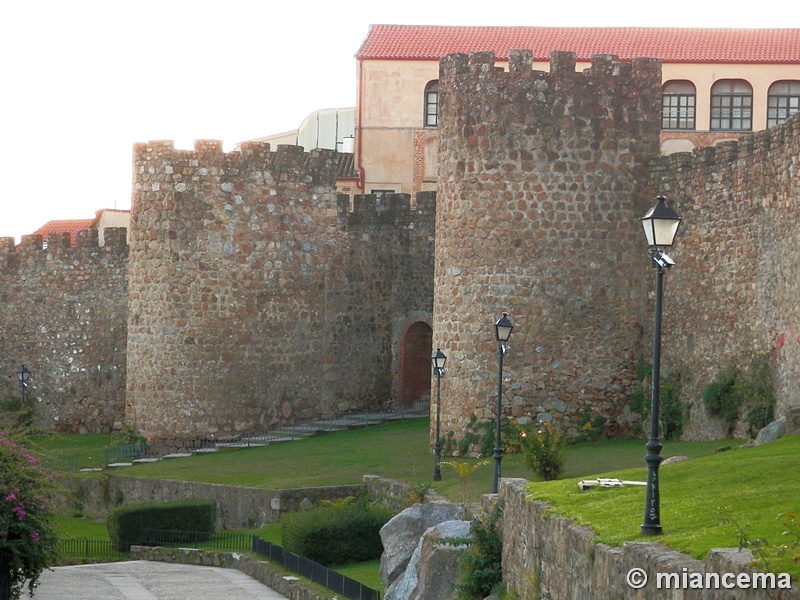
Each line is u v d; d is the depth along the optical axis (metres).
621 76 37.12
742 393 33.72
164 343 45.12
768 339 33.03
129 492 39.44
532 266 36.62
